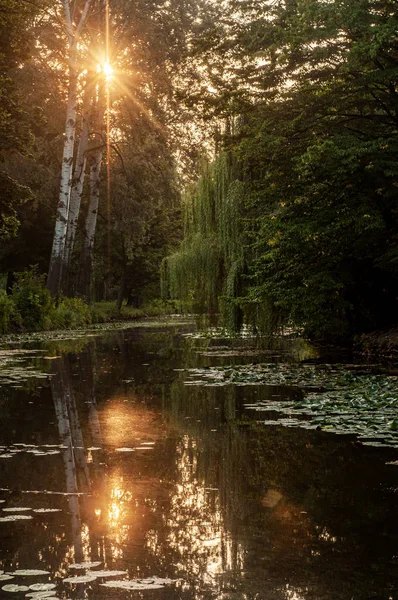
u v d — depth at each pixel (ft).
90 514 15.40
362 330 71.05
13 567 12.04
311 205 60.39
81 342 86.02
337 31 58.08
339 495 16.96
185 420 28.27
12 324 108.99
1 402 33.30
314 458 21.17
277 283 64.59
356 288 69.72
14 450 22.47
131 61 128.16
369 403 31.45
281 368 50.01
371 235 61.21
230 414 29.68
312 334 82.02
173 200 150.00
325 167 56.44
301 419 28.43
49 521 14.87
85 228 153.17
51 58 126.72
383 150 55.47
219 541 13.47
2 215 77.46
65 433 25.43
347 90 60.13
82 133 136.67
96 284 227.81
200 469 19.81
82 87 139.54
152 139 139.23
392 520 14.84
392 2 56.75
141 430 26.03
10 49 71.05
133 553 12.78
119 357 61.93
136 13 125.49
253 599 10.61
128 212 153.79
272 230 61.98
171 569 11.91
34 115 74.69
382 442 23.58
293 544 13.28
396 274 64.95
